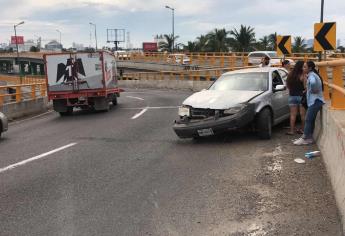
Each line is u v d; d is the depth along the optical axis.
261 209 5.79
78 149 10.38
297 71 10.58
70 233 5.17
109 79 21.42
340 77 8.24
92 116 18.88
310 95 9.24
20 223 5.54
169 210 5.87
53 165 8.71
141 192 6.69
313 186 6.60
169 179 7.36
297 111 11.55
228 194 6.45
